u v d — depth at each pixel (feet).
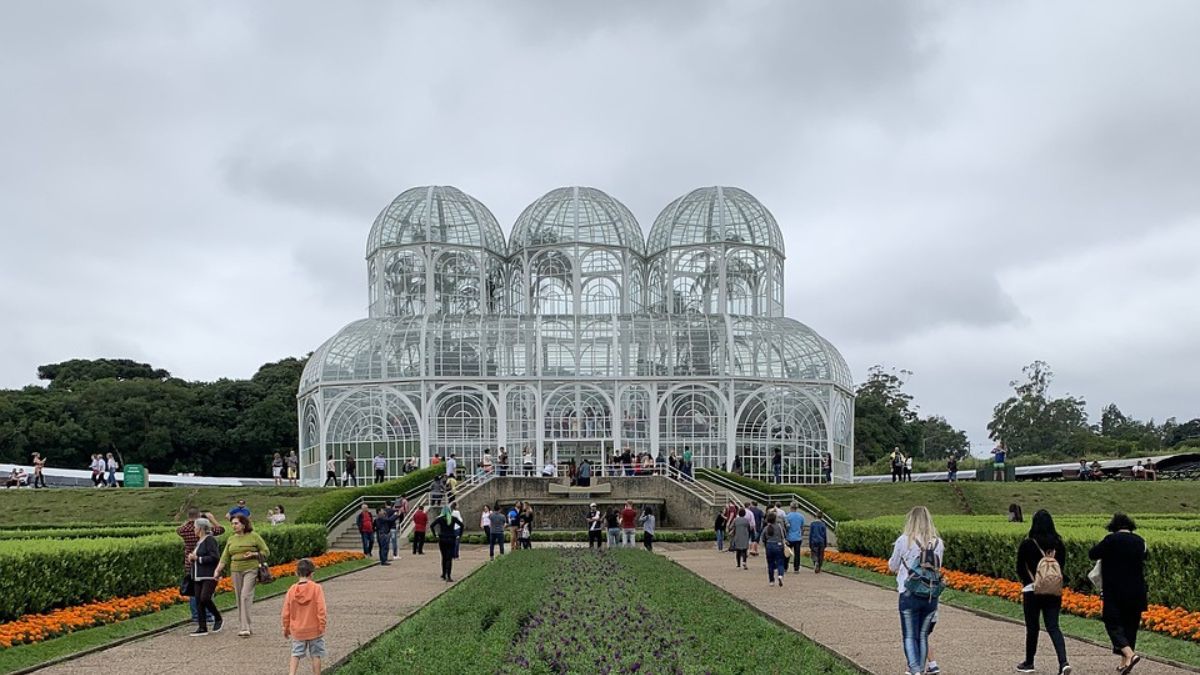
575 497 207.00
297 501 199.11
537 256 283.18
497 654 64.80
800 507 190.80
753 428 245.86
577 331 251.80
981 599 95.30
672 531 192.65
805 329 262.88
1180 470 266.36
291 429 389.19
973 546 109.19
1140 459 275.80
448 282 281.13
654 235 298.15
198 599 78.43
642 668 59.72
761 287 283.38
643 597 94.02
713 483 218.18
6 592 74.74
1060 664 60.08
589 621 79.41
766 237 284.61
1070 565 90.17
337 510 176.14
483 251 284.61
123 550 90.99
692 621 79.05
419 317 256.73
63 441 357.00
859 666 64.34
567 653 64.34
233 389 397.80
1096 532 93.50
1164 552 79.36
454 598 94.27
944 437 556.92
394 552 152.87
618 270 282.36
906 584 59.36
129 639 75.77
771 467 244.83
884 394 482.28
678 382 245.45
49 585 80.12
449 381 242.99
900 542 60.39
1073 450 419.13
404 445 241.35
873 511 200.85
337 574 126.52
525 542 164.25
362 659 64.54
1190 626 71.26
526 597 94.22
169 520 192.44
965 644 72.08
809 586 111.55
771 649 66.64
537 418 243.19
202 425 382.22
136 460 370.32
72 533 128.26
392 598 102.32
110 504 199.52
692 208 287.28
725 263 280.31
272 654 70.23
